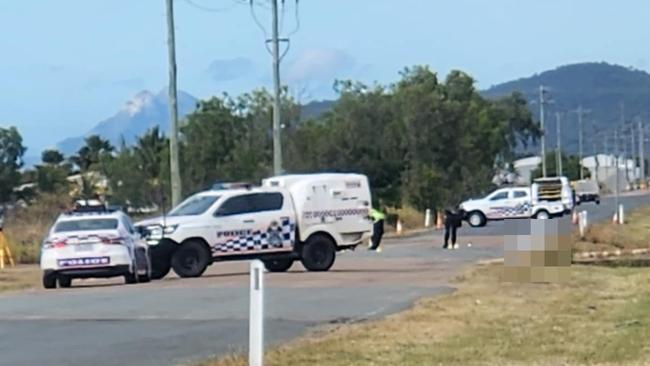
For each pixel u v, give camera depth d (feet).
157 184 257.14
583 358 55.67
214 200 127.44
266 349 59.47
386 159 308.60
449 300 85.71
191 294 98.43
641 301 83.76
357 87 321.93
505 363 54.54
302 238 129.49
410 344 61.36
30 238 183.83
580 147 623.77
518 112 490.90
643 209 338.34
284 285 106.11
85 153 356.38
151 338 67.51
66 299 97.14
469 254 161.38
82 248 113.39
